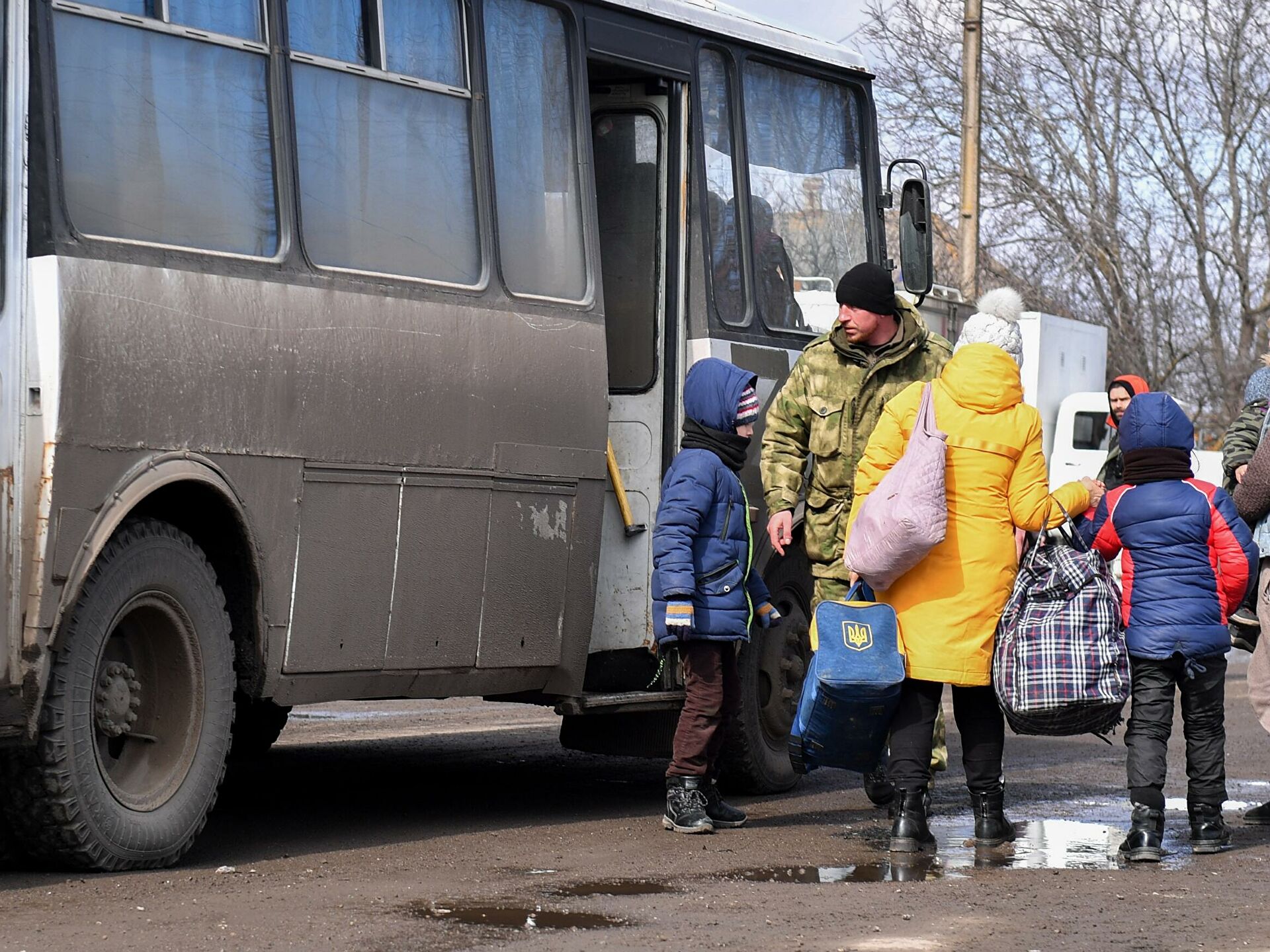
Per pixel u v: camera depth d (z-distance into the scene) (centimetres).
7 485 607
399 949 540
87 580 636
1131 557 758
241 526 689
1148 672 752
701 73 945
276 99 712
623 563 896
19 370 612
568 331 834
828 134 1051
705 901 629
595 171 936
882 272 830
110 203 646
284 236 711
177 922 574
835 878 686
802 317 1012
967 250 2650
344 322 728
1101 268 3425
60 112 632
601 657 922
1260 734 1280
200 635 682
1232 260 3431
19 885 631
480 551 790
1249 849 778
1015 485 734
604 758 1136
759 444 959
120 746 680
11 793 633
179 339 661
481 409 787
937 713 869
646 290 918
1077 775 1052
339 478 726
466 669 789
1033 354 2583
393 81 764
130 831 657
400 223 762
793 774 980
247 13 705
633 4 895
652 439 911
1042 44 3400
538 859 725
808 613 1006
